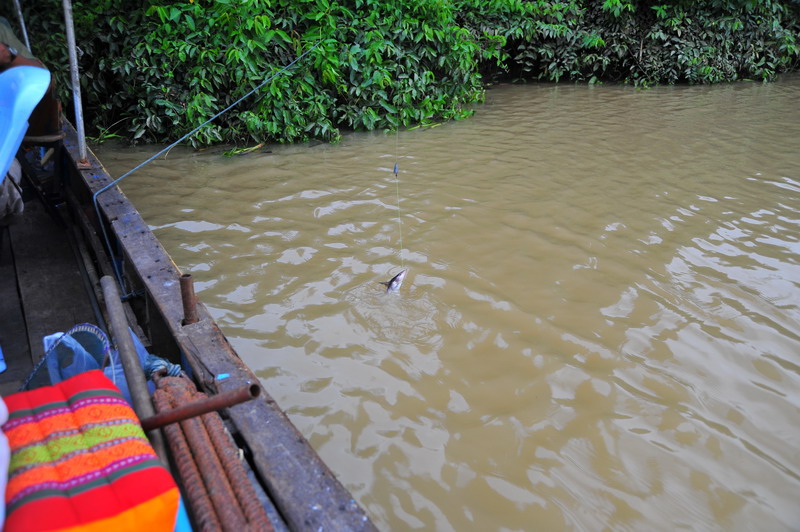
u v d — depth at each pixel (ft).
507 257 18.89
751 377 13.91
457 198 23.25
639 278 17.85
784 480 11.30
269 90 28.27
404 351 14.51
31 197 20.40
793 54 50.49
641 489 11.08
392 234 20.21
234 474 7.32
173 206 22.13
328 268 17.98
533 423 12.50
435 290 16.96
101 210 17.03
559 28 42.34
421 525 10.28
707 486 11.16
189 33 28.07
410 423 12.42
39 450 6.41
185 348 10.36
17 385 11.85
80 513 5.75
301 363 13.98
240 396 6.91
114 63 27.53
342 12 31.17
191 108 27.48
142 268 12.88
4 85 9.93
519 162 27.43
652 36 44.37
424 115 32.78
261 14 28.99
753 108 38.47
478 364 14.15
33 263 16.65
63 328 13.70
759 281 17.87
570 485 11.12
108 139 29.32
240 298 16.38
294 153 28.37
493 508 10.64
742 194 24.30
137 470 6.22
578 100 40.04
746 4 46.16
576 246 19.70
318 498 7.57
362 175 25.52
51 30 26.99
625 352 14.64
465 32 33.63
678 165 27.48
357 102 31.53
